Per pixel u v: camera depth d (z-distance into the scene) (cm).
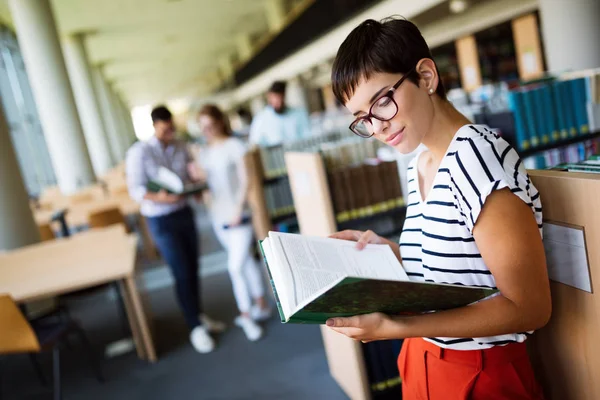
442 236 103
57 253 364
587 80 313
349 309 95
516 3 703
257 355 346
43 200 802
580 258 114
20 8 950
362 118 102
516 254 90
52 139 1001
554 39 440
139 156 367
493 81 895
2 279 346
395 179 274
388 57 96
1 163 505
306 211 276
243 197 359
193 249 379
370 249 129
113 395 327
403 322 95
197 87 4566
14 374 387
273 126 556
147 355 373
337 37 1027
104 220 579
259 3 1667
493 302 93
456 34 871
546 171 124
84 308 523
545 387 134
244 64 2078
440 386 113
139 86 3475
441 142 104
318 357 326
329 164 305
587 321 116
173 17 1575
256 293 400
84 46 1508
